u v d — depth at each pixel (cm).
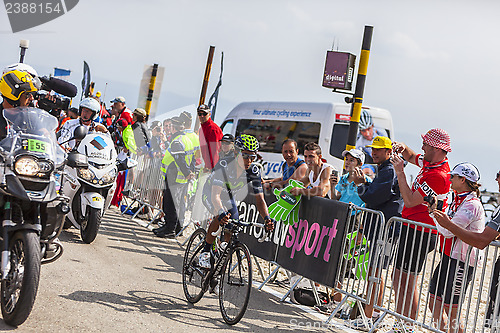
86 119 852
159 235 987
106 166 815
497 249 552
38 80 536
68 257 718
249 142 589
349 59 1033
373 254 658
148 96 1199
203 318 590
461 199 580
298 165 786
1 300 495
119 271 705
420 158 760
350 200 734
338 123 1533
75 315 523
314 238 702
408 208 646
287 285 827
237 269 583
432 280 602
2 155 478
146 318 552
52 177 494
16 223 486
